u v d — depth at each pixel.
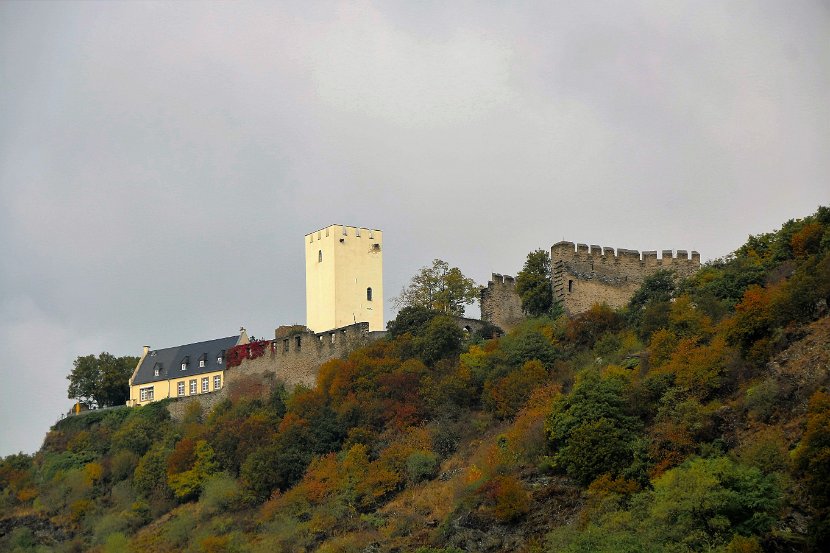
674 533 108.81
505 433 144.38
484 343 169.25
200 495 164.88
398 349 170.50
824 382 120.62
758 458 115.56
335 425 159.62
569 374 150.75
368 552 134.25
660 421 129.50
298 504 149.25
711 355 133.12
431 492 143.12
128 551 158.50
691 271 172.38
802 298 131.38
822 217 156.50
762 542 107.00
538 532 124.25
